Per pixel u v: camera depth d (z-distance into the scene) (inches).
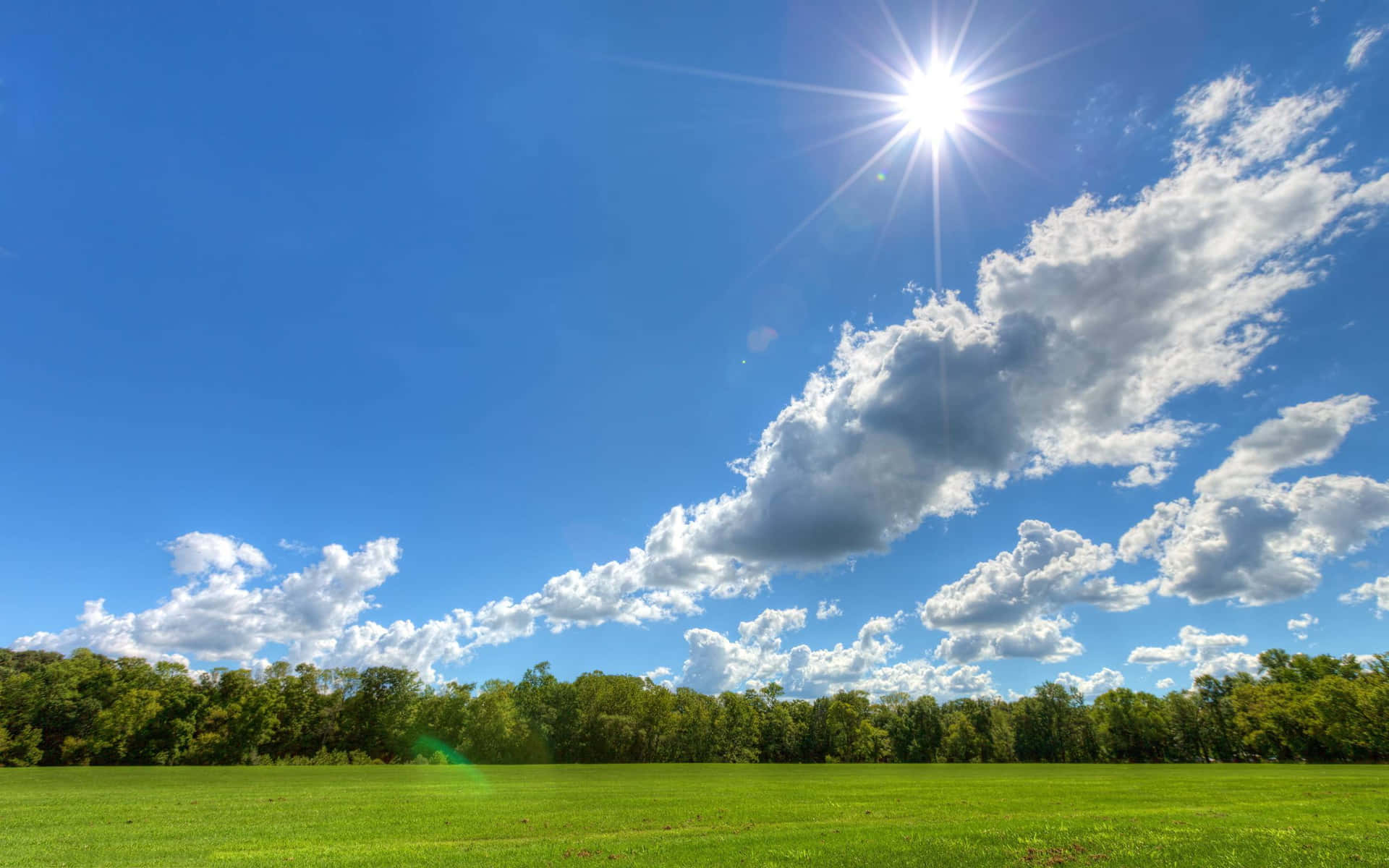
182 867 703.1
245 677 4072.3
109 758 3503.9
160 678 3919.8
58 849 807.1
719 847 766.5
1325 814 949.8
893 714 5521.7
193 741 3656.5
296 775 2384.4
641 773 2800.2
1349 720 3464.6
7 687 3435.0
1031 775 2409.0
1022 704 5270.7
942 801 1299.2
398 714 4345.5
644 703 4753.9
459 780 2194.9
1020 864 643.5
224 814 1152.2
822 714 5339.6
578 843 821.9
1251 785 1603.1
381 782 2049.7
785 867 650.2
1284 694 4035.4
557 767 3395.7
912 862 657.6
